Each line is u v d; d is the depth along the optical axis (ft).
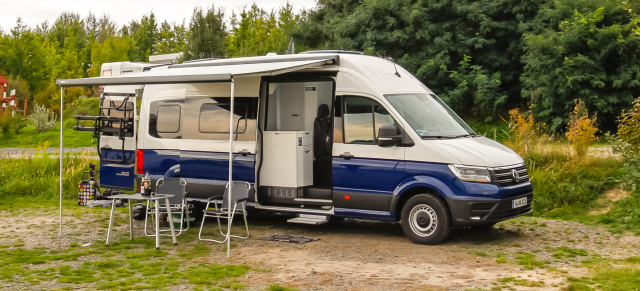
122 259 25.29
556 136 57.77
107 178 38.29
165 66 36.86
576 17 60.08
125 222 34.76
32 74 182.70
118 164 37.83
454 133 29.43
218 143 32.73
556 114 59.77
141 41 239.91
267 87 32.17
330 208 30.09
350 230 31.83
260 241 29.09
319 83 31.81
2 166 51.62
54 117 121.70
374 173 28.60
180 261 24.82
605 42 58.59
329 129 31.81
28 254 26.35
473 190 26.50
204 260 25.05
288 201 31.27
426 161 27.45
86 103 127.24
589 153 40.73
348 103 29.71
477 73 66.44
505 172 27.43
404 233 30.40
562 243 27.86
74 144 89.61
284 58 32.01
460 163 26.81
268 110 32.22
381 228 32.30
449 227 27.30
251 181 31.86
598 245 27.40
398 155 28.12
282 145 31.27
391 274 22.43
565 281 21.15
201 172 33.12
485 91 64.75
